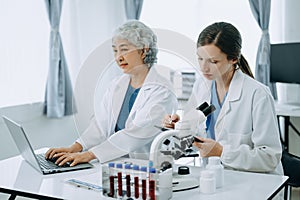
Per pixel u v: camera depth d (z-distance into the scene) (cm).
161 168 150
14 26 362
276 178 176
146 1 444
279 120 389
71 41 419
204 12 426
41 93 389
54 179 174
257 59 402
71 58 420
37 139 384
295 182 256
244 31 414
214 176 159
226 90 203
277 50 388
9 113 355
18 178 176
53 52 379
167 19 439
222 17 420
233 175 180
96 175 178
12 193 162
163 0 439
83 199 150
